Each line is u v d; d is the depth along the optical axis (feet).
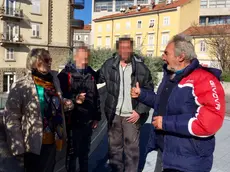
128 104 11.71
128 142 11.93
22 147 8.00
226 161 15.44
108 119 12.03
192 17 150.51
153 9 159.94
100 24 194.29
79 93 11.08
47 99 8.70
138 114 11.64
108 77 11.87
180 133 6.91
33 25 119.34
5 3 110.73
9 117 8.02
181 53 7.39
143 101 9.48
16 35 114.42
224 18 149.18
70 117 11.35
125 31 176.14
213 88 6.81
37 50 8.69
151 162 14.29
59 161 12.06
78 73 11.27
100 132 18.07
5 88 114.01
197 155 7.02
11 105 8.07
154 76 49.49
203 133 6.63
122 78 11.66
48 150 8.84
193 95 7.03
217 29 119.14
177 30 145.59
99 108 12.25
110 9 232.73
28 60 8.60
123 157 12.53
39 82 8.61
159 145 8.18
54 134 8.96
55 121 8.91
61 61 127.03
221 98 6.77
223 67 102.94
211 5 150.92
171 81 7.83
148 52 160.97
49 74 9.05
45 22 122.11
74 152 11.68
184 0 152.05
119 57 11.72
